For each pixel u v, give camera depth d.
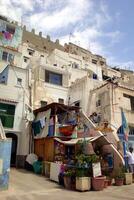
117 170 15.46
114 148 16.84
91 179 12.39
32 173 17.55
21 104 22.19
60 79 29.12
